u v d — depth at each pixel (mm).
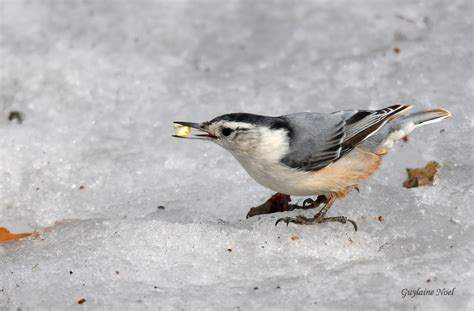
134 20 15617
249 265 9086
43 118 13117
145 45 14945
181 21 15633
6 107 13367
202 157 12109
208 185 11461
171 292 8695
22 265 9438
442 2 14867
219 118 9648
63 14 15688
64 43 14844
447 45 13562
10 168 11977
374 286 8461
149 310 8398
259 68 14188
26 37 14977
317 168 9406
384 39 14414
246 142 9430
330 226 9672
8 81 13906
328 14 15359
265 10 15797
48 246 9922
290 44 14719
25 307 8648
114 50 14773
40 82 13891
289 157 9344
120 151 12359
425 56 13438
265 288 8648
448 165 10812
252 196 11078
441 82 12727
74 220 10609
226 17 15711
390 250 9305
